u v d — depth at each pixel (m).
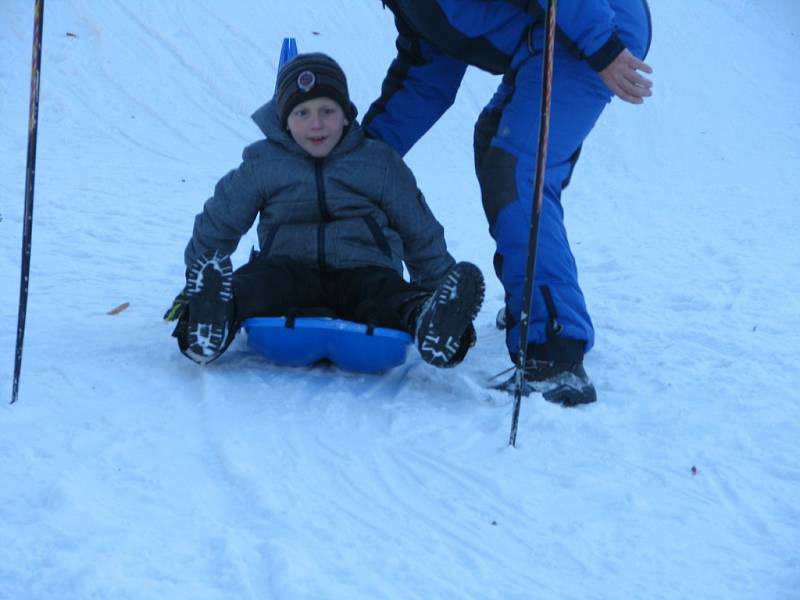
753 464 3.61
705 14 19.08
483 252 7.61
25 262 3.66
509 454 3.55
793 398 4.32
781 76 16.98
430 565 2.80
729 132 14.31
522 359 3.63
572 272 4.20
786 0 20.08
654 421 3.97
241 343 4.59
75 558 2.68
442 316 3.85
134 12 15.59
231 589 2.60
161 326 4.82
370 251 4.46
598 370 4.60
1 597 2.50
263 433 3.58
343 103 4.41
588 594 2.71
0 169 9.62
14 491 3.03
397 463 3.44
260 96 13.96
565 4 3.93
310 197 4.46
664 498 3.30
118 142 12.02
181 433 3.56
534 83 4.18
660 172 12.32
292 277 4.29
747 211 9.65
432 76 4.86
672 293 6.21
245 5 16.28
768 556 2.95
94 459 3.29
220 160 11.67
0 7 15.45
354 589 2.62
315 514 3.04
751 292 6.30
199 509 3.00
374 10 16.66
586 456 3.59
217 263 3.89
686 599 2.70
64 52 14.38
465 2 4.16
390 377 4.28
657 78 16.16
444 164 12.42
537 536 3.01
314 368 4.34
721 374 4.60
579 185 11.26
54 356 4.26
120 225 7.53
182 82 14.04
